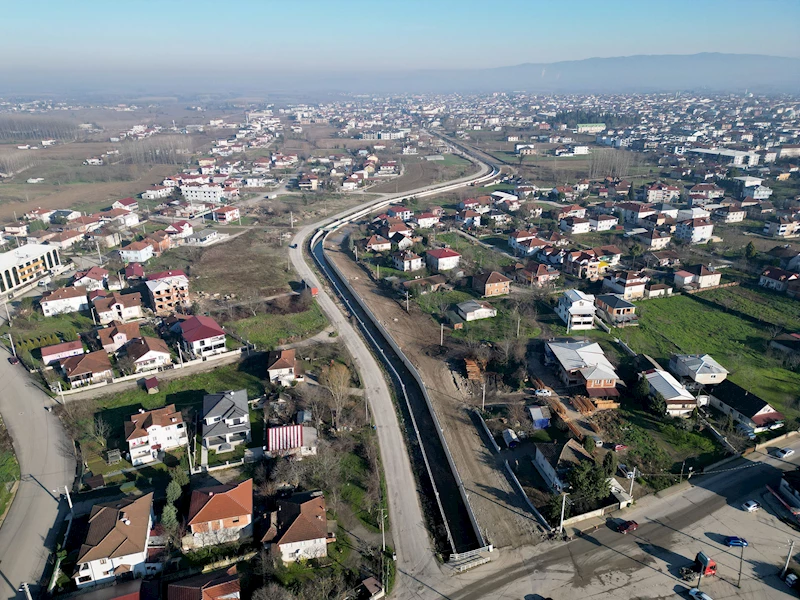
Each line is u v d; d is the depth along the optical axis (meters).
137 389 98.75
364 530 68.44
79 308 131.25
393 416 92.31
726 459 79.06
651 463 78.88
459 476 77.56
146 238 177.00
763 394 94.44
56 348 107.62
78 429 87.69
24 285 146.75
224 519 65.38
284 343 116.00
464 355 110.25
